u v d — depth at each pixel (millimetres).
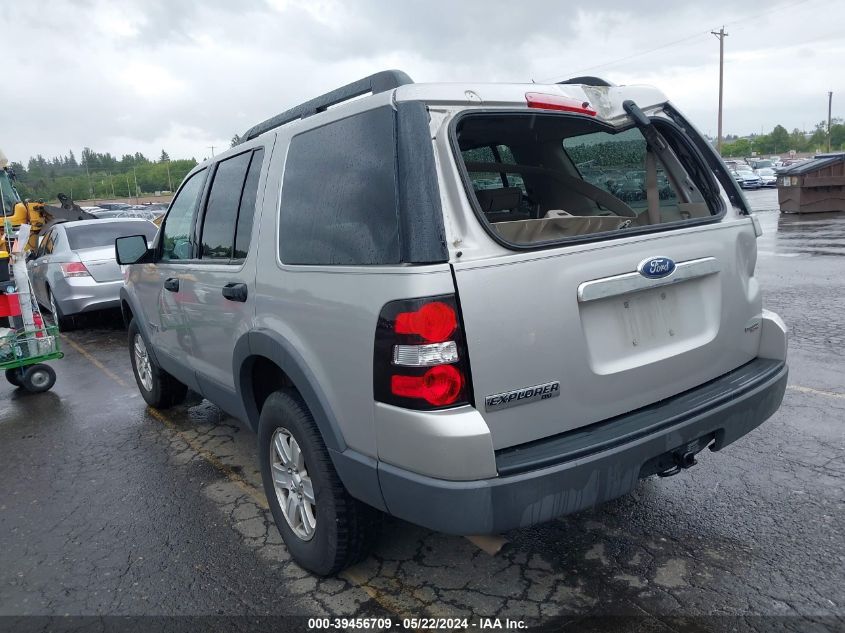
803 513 3469
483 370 2395
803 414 4715
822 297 8406
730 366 3213
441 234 2375
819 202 19344
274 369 3535
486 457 2342
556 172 3986
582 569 3137
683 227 2977
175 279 4363
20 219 11039
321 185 2904
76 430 5562
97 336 9719
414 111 2527
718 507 3584
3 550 3658
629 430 2635
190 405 6020
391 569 3227
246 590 3148
